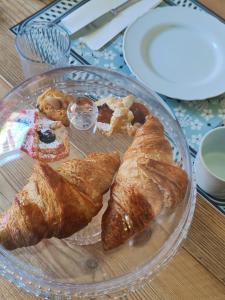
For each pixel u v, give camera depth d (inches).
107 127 16.4
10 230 13.4
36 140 16.0
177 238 14.5
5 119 16.4
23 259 14.2
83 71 17.9
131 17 21.1
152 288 14.7
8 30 20.5
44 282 13.9
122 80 17.8
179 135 16.3
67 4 21.5
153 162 14.1
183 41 20.4
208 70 19.7
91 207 13.4
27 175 15.5
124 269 14.1
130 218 13.5
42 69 18.6
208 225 16.1
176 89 18.8
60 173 13.8
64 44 19.6
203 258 15.5
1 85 18.8
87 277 14.0
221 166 17.1
